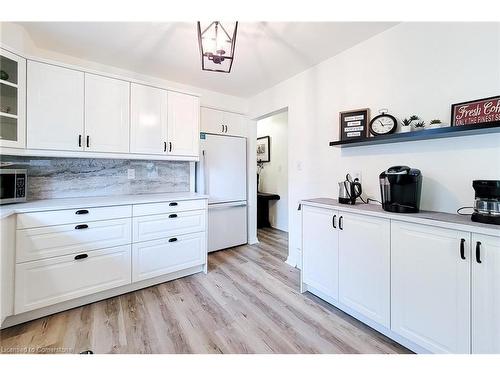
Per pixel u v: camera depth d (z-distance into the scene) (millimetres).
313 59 2459
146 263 2268
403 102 1844
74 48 2223
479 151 1456
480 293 1169
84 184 2441
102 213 2023
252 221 3812
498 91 1394
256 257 3188
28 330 1652
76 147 2100
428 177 1696
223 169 3418
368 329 1708
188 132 2789
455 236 1252
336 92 2371
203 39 1848
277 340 1584
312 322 1787
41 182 2217
